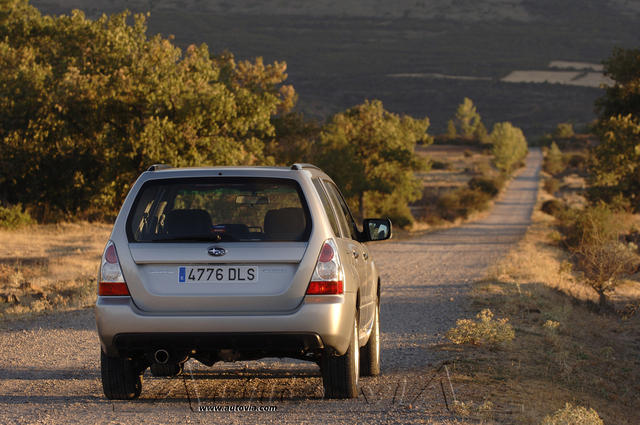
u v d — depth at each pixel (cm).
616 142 9544
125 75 6134
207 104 6122
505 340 1839
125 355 1069
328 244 1041
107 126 6372
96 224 6838
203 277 1027
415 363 1598
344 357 1123
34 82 6806
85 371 1477
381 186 10294
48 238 5216
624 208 9488
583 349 2031
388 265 5009
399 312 2614
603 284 3375
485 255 5981
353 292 1088
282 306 1020
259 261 1023
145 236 1049
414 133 12131
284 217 1058
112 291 1034
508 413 1127
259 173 1080
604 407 1434
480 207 17288
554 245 7562
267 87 9388
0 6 8056
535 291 3070
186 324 1012
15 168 6900
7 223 5709
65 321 2239
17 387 1309
